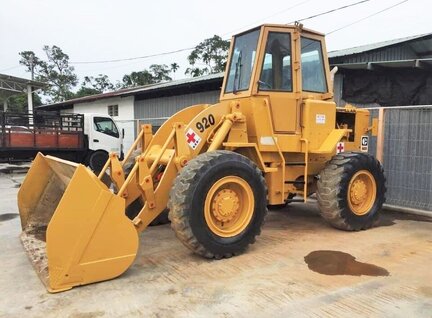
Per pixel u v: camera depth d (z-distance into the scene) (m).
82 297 3.28
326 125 5.21
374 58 11.28
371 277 3.68
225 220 4.21
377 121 6.49
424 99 8.87
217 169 4.04
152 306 3.12
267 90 4.86
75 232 3.39
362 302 3.18
